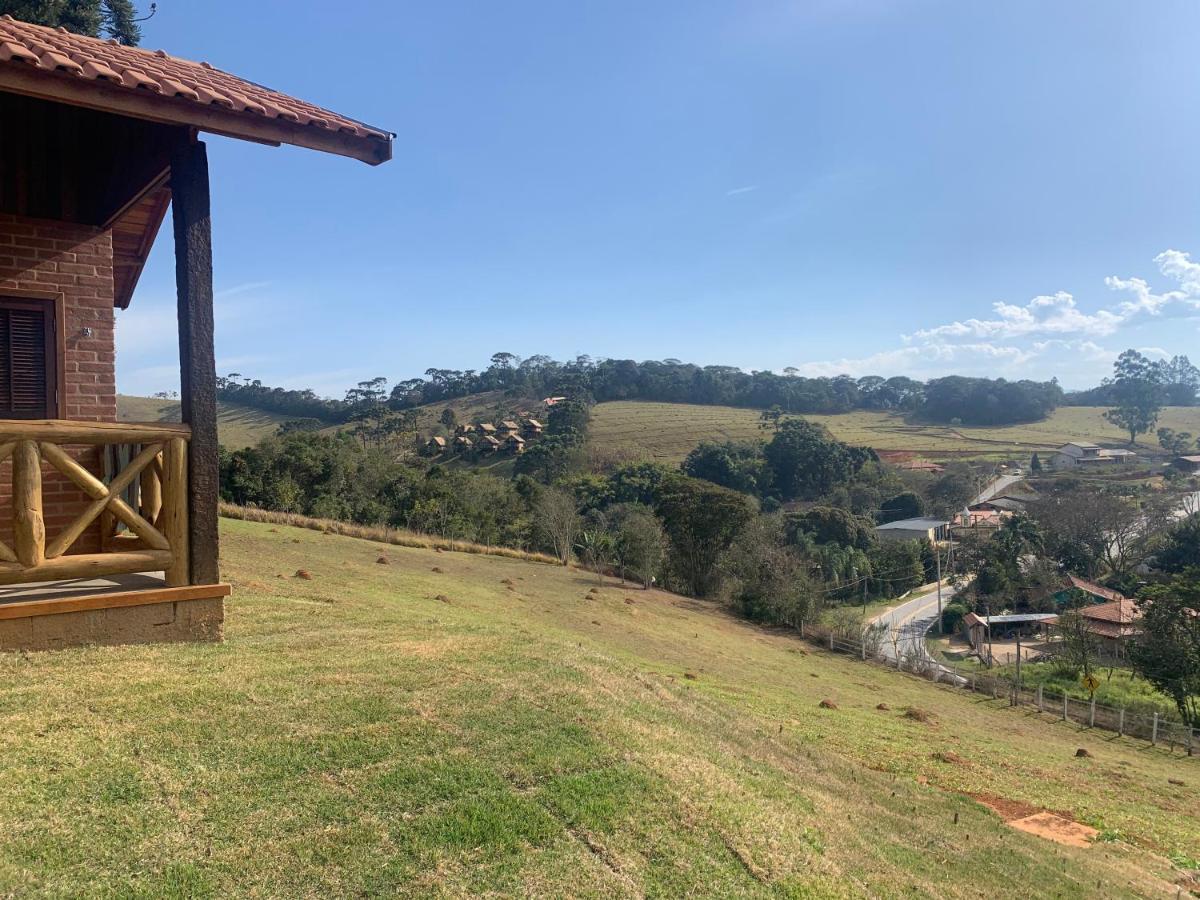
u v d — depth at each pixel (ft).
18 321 21.34
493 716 17.42
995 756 45.62
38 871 9.87
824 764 26.61
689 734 21.17
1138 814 35.96
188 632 19.07
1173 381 488.02
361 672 19.33
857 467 271.28
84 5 61.21
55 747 12.84
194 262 18.19
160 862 10.52
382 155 19.31
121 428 17.43
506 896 11.25
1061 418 430.61
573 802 14.21
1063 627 122.11
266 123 17.79
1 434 15.74
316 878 10.81
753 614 123.54
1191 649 91.61
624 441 320.29
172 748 13.51
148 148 19.51
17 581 16.16
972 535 200.03
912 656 103.45
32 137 20.44
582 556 146.00
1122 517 199.21
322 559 73.82
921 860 18.76
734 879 13.33
